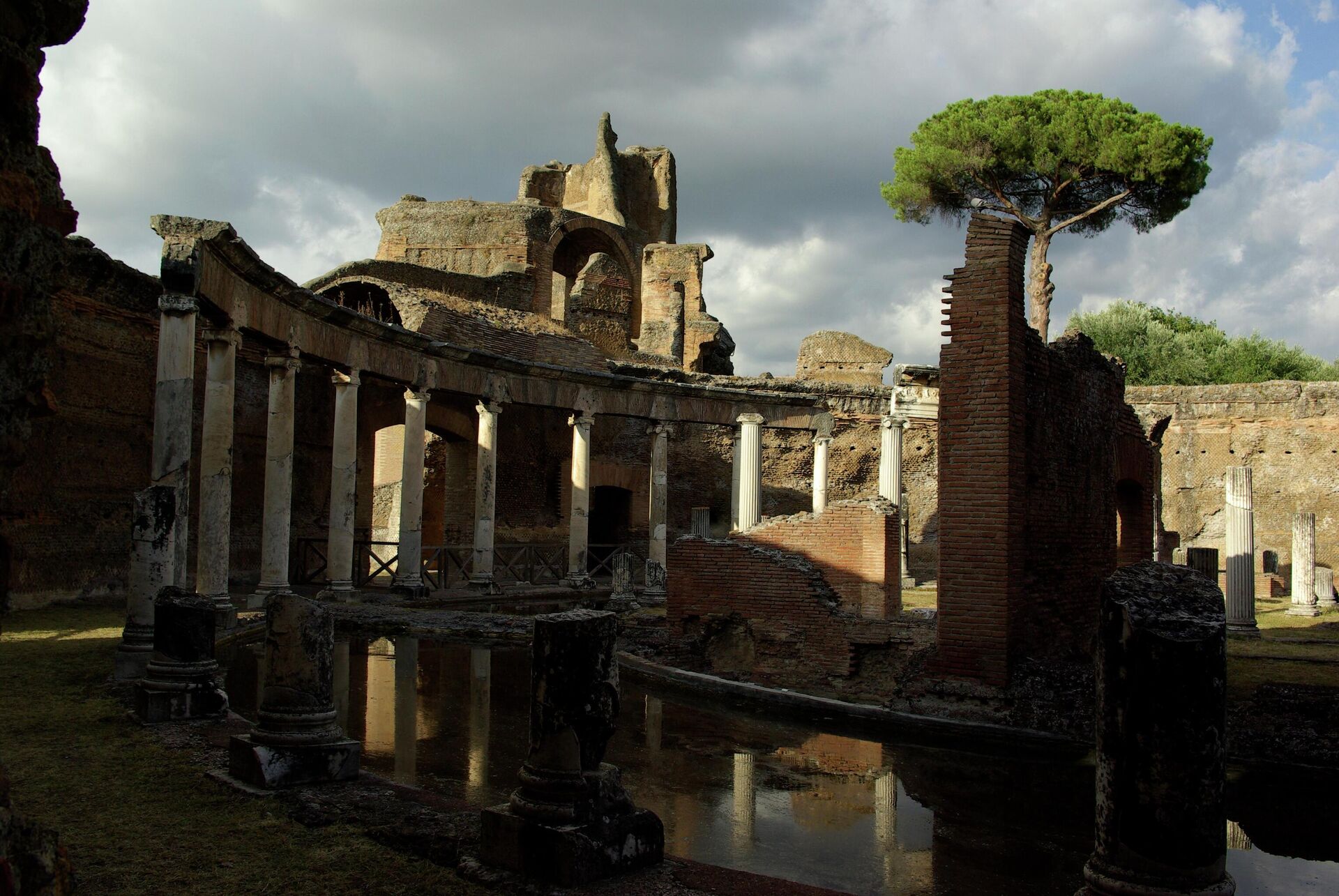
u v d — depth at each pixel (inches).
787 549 771.4
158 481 547.5
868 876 286.4
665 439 1285.7
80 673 504.4
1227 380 2272.4
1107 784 207.3
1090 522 611.5
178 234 570.3
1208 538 1668.3
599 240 1935.3
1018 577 501.4
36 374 180.2
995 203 1617.9
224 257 655.1
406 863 251.1
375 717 481.7
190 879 235.3
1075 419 594.9
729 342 2027.6
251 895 227.1
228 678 540.4
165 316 553.3
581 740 245.9
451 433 1300.4
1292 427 1635.1
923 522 1585.9
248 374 1086.4
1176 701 199.3
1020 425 508.4
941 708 491.8
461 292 1454.2
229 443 704.4
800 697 544.4
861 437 1603.1
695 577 681.6
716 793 375.2
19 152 176.6
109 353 904.9
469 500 1318.9
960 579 502.0
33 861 149.9
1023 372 516.7
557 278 2076.8
